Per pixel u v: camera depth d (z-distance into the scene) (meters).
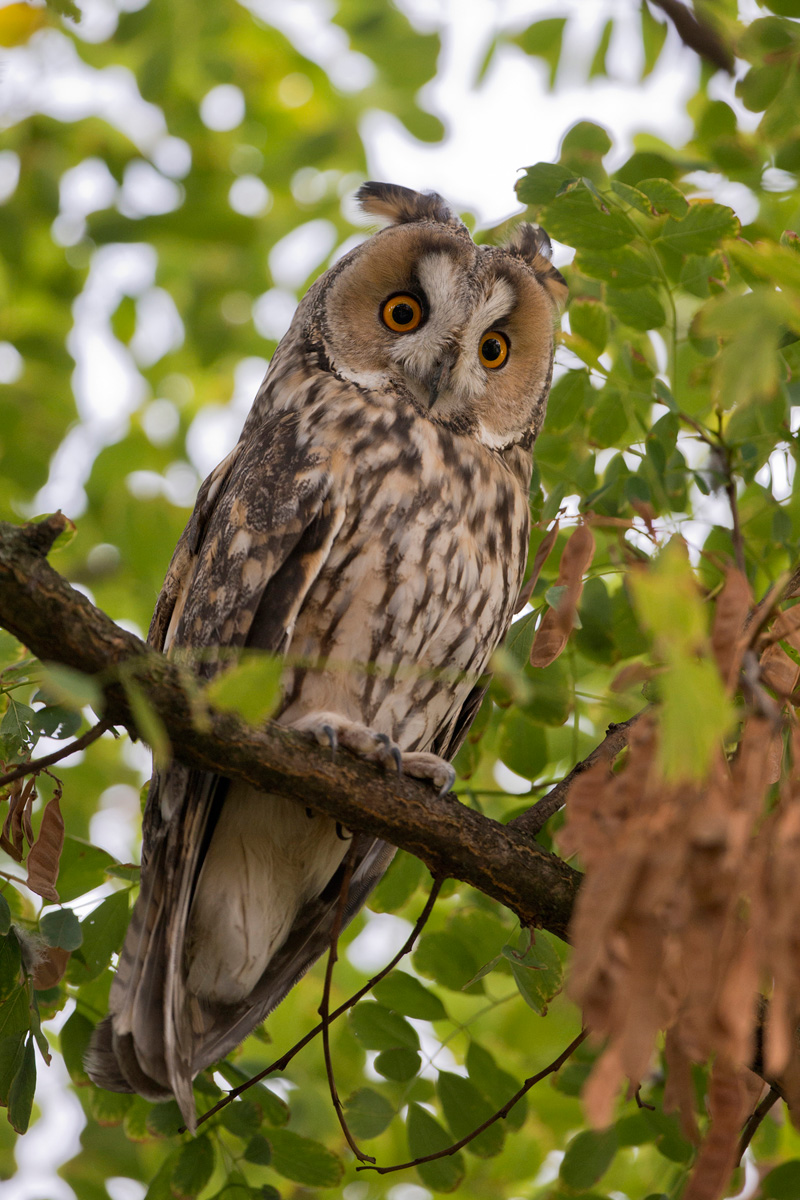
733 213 5.73
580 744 7.84
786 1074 4.45
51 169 12.01
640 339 7.19
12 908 5.84
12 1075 5.05
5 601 4.26
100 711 4.43
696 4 7.60
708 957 3.04
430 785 5.96
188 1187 5.83
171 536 11.02
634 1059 2.90
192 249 12.40
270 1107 6.09
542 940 5.52
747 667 3.53
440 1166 6.04
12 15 9.95
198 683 4.50
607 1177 7.68
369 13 11.29
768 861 3.15
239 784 6.64
